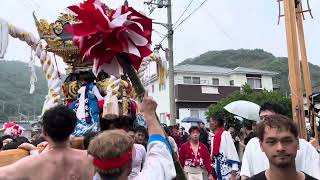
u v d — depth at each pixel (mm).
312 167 3418
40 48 6750
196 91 37531
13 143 5367
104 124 5398
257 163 3629
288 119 2297
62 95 6926
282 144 2229
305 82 7652
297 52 7023
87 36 2201
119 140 2160
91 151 2174
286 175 2258
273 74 41969
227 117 25531
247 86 31594
